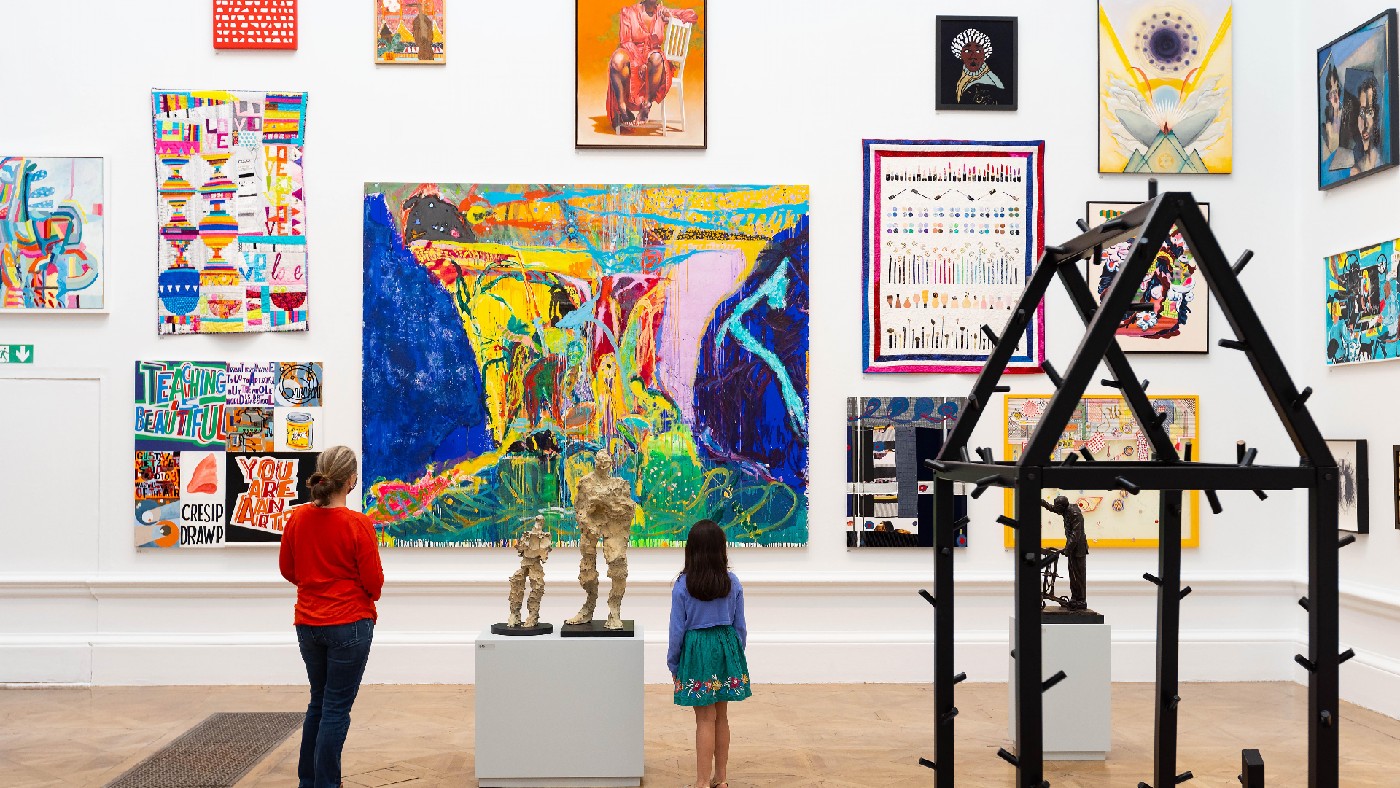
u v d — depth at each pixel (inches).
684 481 331.3
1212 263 118.5
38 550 323.3
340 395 329.4
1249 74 344.8
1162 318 338.6
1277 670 335.6
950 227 338.3
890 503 333.4
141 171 328.5
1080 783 224.7
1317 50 330.0
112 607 323.9
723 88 339.0
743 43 339.3
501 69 335.6
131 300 327.3
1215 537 339.3
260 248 329.1
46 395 325.4
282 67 331.9
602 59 335.9
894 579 330.6
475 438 329.1
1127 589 335.6
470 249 331.6
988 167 339.0
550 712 223.9
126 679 320.8
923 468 334.3
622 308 332.8
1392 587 289.0
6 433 324.2
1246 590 337.1
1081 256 143.8
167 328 326.0
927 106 340.2
